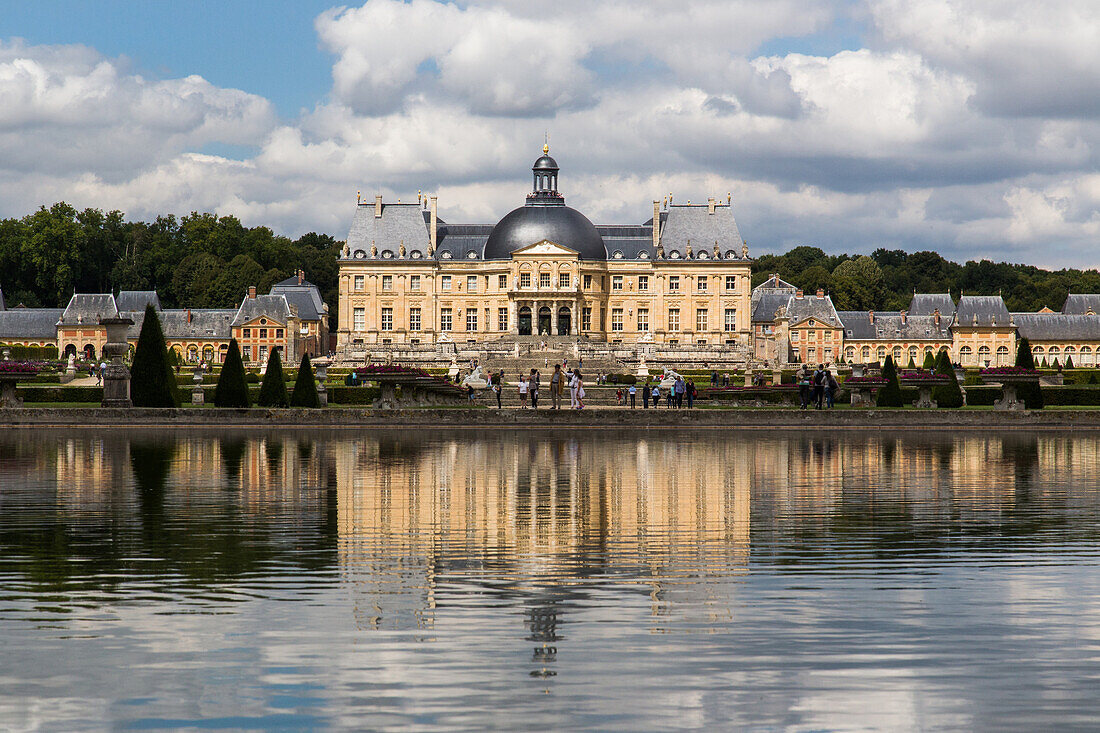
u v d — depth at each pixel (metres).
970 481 53.69
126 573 31.20
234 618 26.36
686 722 19.91
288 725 19.75
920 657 23.48
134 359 103.25
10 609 27.16
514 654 23.61
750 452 70.94
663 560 33.16
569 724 19.77
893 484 52.22
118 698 21.05
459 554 33.97
